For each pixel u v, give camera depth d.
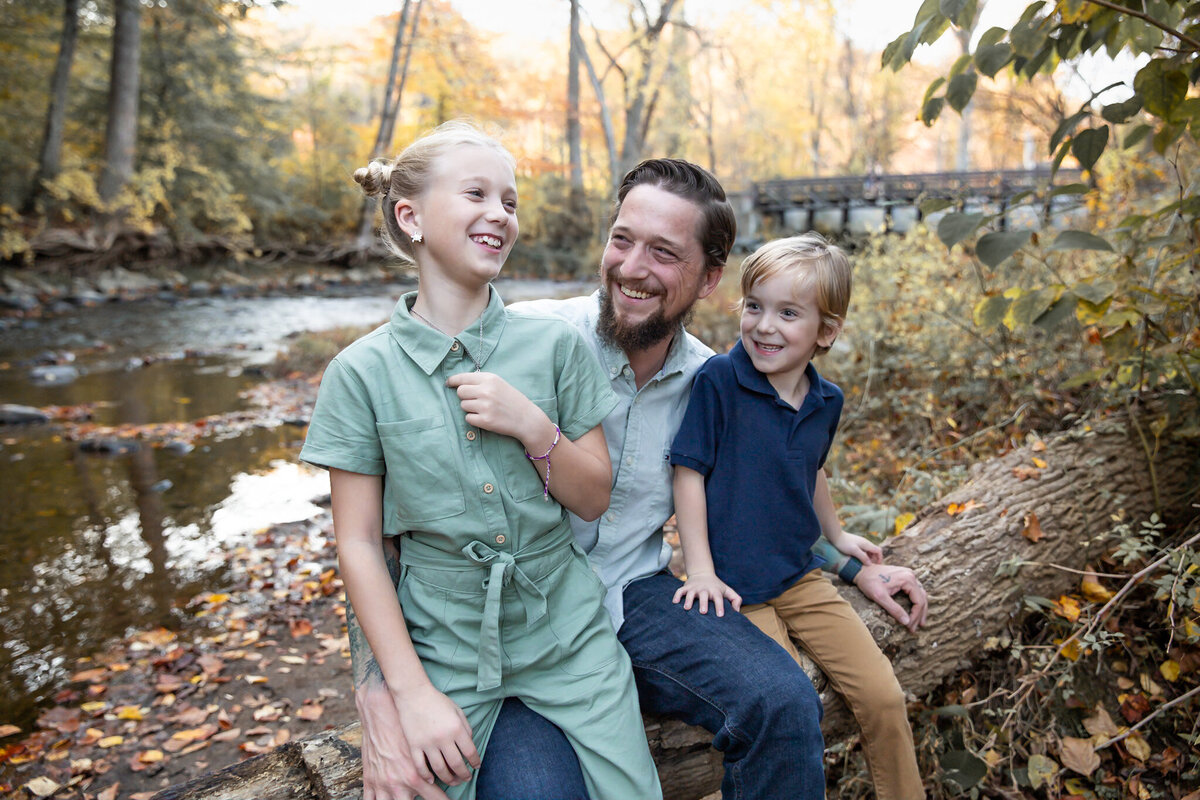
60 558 4.30
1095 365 3.39
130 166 17.84
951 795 2.02
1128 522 2.48
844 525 2.84
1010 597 2.24
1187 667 2.09
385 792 1.29
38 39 16.97
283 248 22.58
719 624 1.66
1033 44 2.02
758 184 21.38
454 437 1.41
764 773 1.48
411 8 23.11
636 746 1.48
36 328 12.45
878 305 4.72
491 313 1.49
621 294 1.79
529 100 30.20
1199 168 3.35
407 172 1.46
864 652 1.80
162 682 3.12
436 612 1.45
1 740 2.80
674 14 19.83
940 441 3.69
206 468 5.85
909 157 39.06
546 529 1.50
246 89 21.73
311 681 3.16
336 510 1.47
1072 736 2.09
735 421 1.83
